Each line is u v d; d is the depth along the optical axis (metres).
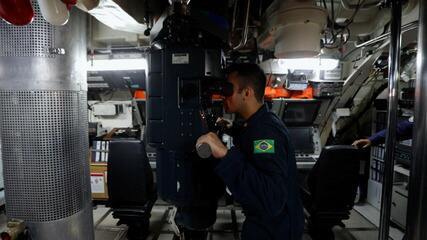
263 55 2.85
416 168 0.84
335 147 2.36
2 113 1.22
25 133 1.22
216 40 1.03
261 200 0.95
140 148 2.48
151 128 1.05
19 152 1.24
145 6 1.60
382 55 2.75
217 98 1.20
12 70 1.20
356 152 2.37
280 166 1.01
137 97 3.59
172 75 0.99
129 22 1.57
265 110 1.17
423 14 0.81
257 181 0.95
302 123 3.77
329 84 3.30
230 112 1.20
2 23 1.18
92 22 2.54
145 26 1.67
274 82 3.31
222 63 1.15
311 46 1.58
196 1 1.56
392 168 0.93
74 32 1.31
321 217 2.52
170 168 1.02
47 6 0.81
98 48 2.71
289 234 1.16
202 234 1.30
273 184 0.96
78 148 1.36
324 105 3.57
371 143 2.12
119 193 2.60
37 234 1.26
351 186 2.45
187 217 1.11
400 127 2.04
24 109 1.21
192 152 1.00
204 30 1.00
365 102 3.71
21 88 1.20
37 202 1.25
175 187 1.02
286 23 1.59
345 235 2.90
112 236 2.88
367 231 2.99
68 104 1.28
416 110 0.84
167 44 0.98
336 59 2.80
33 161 1.23
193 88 0.97
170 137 1.01
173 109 0.99
